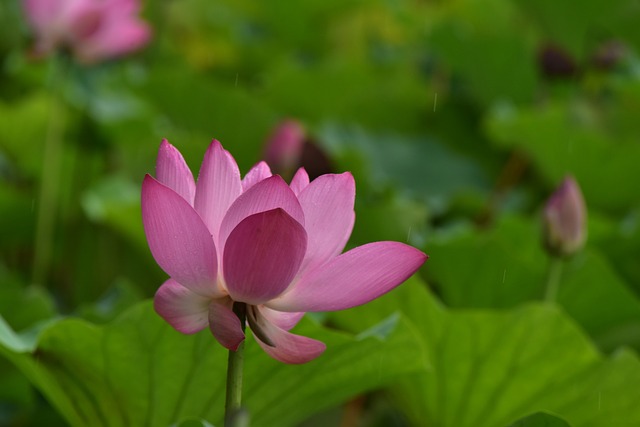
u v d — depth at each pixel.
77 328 2.17
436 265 2.96
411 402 2.54
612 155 3.68
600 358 2.41
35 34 3.00
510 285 2.89
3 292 2.54
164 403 2.25
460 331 2.44
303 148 3.08
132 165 3.43
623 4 4.34
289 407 2.28
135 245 3.07
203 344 2.19
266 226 1.92
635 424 2.44
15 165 3.70
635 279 3.38
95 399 2.25
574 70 4.30
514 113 3.74
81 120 3.56
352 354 2.23
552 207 2.61
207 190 1.97
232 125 3.80
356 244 3.18
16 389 2.59
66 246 3.37
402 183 4.00
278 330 1.97
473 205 3.77
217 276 1.96
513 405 2.47
